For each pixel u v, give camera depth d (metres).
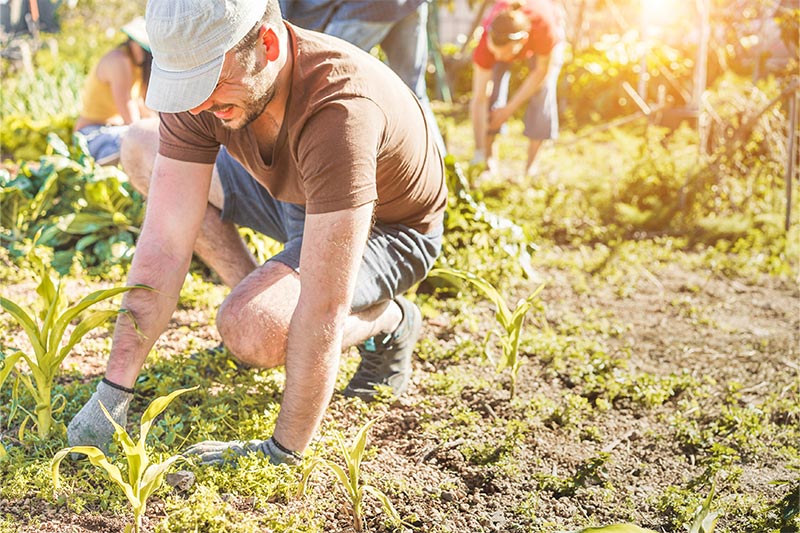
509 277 4.81
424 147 2.80
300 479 2.69
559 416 3.28
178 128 2.63
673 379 3.62
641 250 5.58
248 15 2.21
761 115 6.08
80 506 2.50
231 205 3.25
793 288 5.07
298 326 2.44
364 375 3.33
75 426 2.70
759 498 2.76
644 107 7.49
